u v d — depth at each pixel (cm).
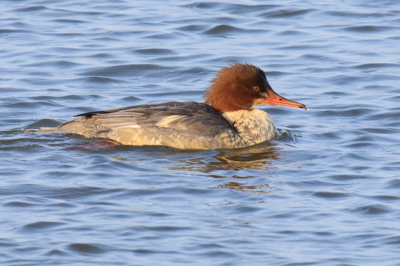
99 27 2447
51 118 1708
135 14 2591
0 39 2308
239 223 1101
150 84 1998
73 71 2075
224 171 1359
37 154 1432
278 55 2202
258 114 1605
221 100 1617
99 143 1515
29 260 968
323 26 2464
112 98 1878
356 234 1064
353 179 1312
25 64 2103
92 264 965
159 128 1506
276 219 1120
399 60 2150
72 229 1062
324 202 1195
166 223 1092
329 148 1520
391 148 1511
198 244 1024
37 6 2659
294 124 1716
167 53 2219
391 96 1880
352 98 1880
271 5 2670
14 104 1792
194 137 1501
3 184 1245
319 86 1975
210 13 2591
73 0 2762
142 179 1295
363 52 2222
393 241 1038
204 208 1161
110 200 1188
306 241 1041
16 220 1091
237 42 2322
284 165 1407
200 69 2091
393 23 2478
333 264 970
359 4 2700
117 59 2159
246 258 987
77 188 1235
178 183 1274
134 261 975
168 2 2755
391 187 1260
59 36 2352
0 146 1477
